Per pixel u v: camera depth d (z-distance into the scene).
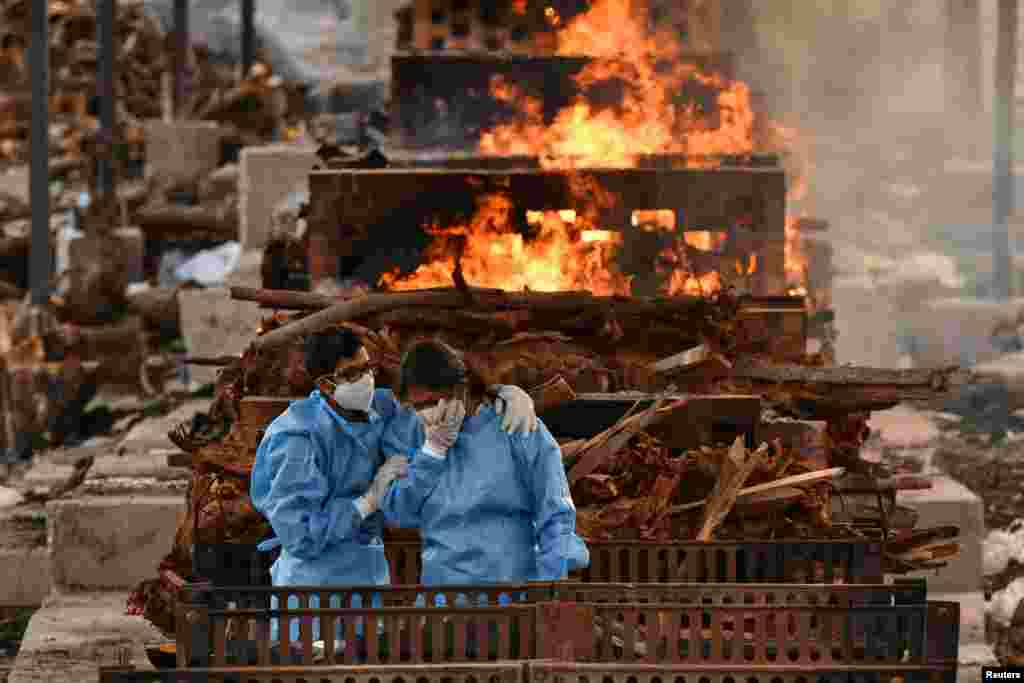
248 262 45.06
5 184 69.69
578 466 19.86
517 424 16.69
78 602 24.92
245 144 67.25
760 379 22.77
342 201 25.92
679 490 20.34
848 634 15.61
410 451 17.09
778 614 15.61
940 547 20.52
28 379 42.03
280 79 77.50
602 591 15.78
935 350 52.66
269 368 22.44
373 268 26.00
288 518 16.72
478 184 25.88
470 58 30.08
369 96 84.50
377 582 17.41
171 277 55.59
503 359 22.14
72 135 75.31
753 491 19.69
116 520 25.53
